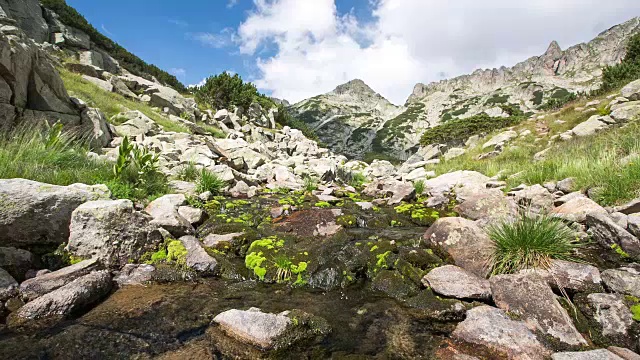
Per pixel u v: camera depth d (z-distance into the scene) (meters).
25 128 8.81
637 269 3.99
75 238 4.25
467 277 3.90
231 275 4.54
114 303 3.61
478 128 45.84
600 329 3.09
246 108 35.28
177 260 4.57
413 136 135.12
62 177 6.10
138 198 6.93
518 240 4.30
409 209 8.45
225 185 10.03
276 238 5.61
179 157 11.88
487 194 8.05
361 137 145.25
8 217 3.95
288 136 31.91
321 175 13.90
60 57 23.70
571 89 149.88
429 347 2.99
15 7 24.75
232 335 3.04
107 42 34.69
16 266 3.82
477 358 2.79
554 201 7.33
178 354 2.80
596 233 4.98
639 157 6.92
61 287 3.50
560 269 3.90
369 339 3.13
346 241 5.69
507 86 182.75
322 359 2.83
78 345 2.86
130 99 23.02
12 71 8.95
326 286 4.33
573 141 15.20
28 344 2.83
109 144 12.03
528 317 3.22
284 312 3.39
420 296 3.84
